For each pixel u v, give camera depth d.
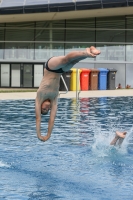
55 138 12.15
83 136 12.45
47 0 31.06
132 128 13.91
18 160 9.69
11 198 7.05
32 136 12.45
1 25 34.66
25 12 31.22
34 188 7.63
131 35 33.78
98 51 7.39
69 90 29.34
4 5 31.45
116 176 8.44
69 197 7.16
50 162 9.53
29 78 33.31
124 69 33.69
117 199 7.06
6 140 11.85
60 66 7.95
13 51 34.19
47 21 34.38
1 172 8.72
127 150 10.79
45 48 34.19
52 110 8.63
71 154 10.28
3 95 24.58
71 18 34.03
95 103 20.92
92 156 10.09
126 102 21.48
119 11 31.95
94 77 30.66
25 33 34.38
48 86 8.32
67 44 34.25
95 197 7.17
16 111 17.69
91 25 34.16
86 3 30.55
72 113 17.25
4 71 33.69
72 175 8.50
